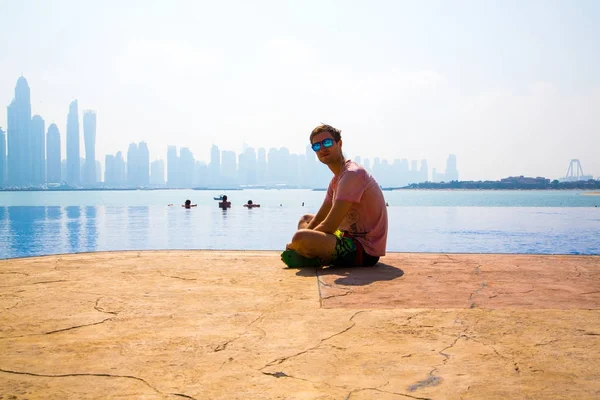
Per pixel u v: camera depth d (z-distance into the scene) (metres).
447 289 3.00
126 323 2.22
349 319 2.29
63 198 67.06
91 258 4.41
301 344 1.91
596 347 1.87
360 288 3.03
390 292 2.91
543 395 1.42
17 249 10.73
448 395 1.42
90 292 2.91
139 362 1.71
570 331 2.09
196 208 33.41
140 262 4.16
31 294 2.85
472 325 2.18
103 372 1.61
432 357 1.75
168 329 2.13
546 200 63.25
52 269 3.77
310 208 33.00
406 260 4.37
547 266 3.95
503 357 1.75
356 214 4.05
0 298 2.74
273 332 2.08
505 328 2.13
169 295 2.83
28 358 1.75
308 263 3.90
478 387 1.48
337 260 3.93
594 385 1.50
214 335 2.04
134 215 24.62
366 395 1.42
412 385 1.50
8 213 26.36
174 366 1.67
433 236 14.09
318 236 3.80
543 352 1.81
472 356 1.77
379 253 4.01
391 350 1.83
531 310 2.46
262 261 4.25
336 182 4.32
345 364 1.68
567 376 1.57
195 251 4.95
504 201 58.88
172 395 1.43
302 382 1.52
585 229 16.30
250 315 2.37
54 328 2.14
